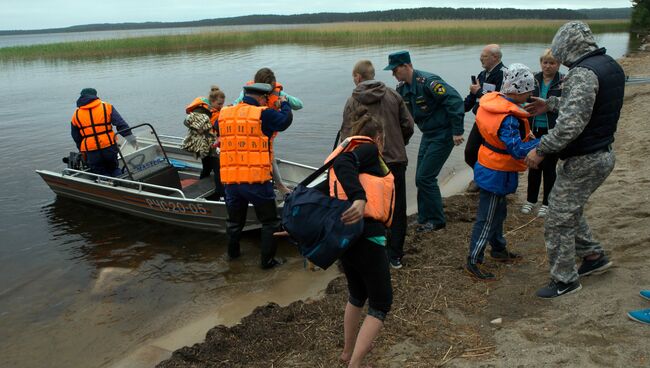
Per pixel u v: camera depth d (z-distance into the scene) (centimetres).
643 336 305
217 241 618
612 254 419
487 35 4612
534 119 534
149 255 588
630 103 1161
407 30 4656
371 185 273
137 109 1511
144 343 425
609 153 339
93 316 469
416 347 333
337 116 1329
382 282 282
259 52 3584
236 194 525
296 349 354
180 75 2330
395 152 440
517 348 315
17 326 456
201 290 507
